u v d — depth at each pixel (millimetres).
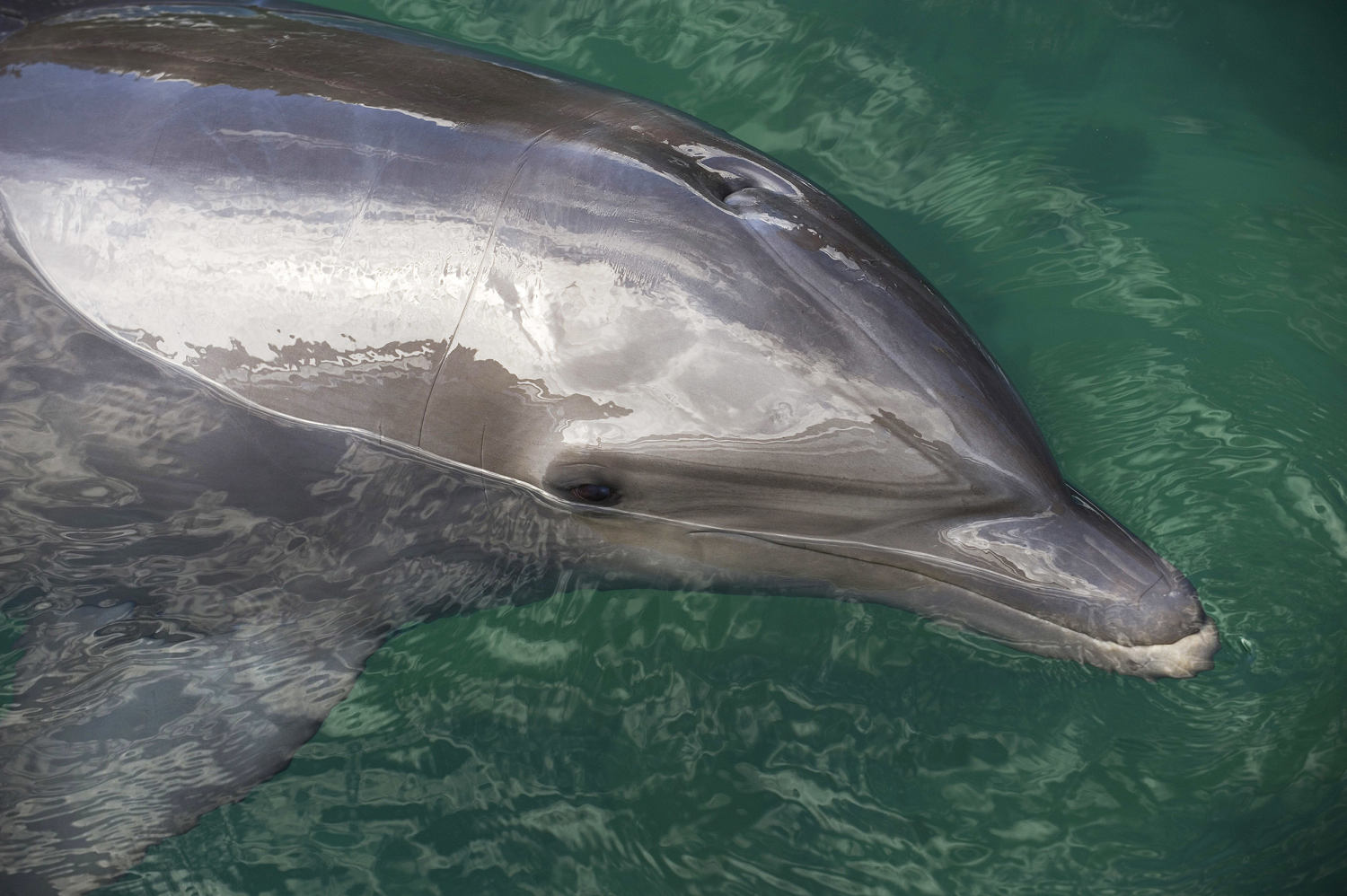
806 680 3072
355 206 2705
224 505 2879
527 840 2926
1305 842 2732
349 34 3178
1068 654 2682
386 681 3184
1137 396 3678
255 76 2938
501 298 2645
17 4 3293
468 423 2736
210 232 2736
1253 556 3207
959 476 2615
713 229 2639
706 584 2988
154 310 2752
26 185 2834
